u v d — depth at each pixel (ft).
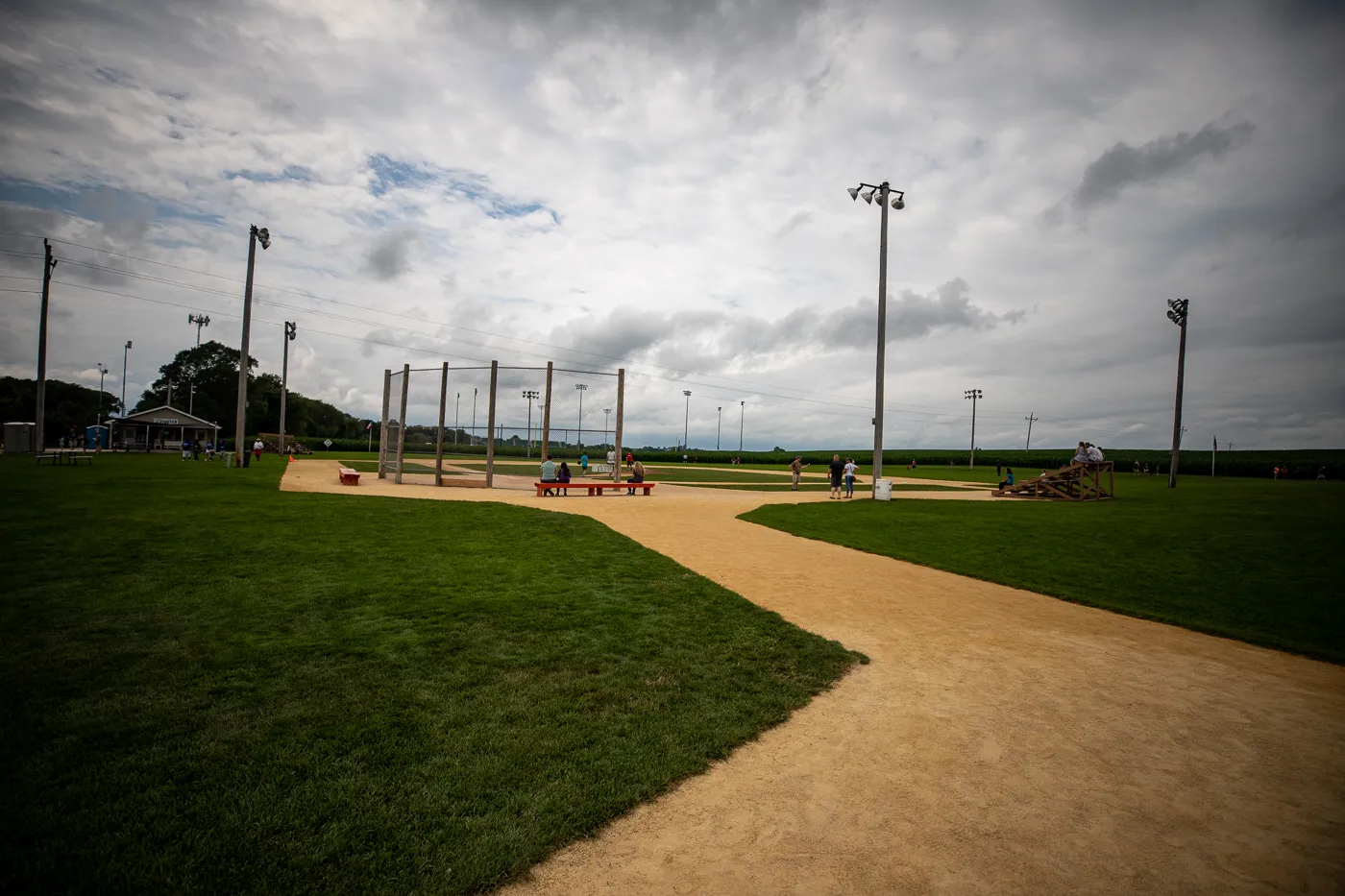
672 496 83.10
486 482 84.02
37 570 28.53
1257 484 140.97
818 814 13.08
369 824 11.98
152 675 18.10
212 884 10.25
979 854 11.85
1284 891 10.87
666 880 10.98
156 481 70.33
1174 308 130.11
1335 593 33.91
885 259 80.48
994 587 35.12
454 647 21.38
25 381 295.28
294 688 17.71
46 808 11.87
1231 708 19.17
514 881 10.87
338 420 422.41
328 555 34.24
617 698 18.15
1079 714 18.40
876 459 81.00
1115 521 60.59
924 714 18.25
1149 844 12.22
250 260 102.32
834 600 30.58
